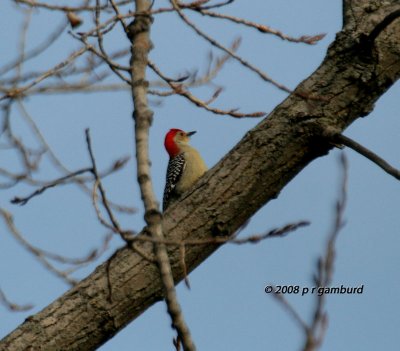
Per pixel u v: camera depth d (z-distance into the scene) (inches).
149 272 400.5
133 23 352.5
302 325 215.6
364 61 401.1
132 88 332.5
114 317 400.2
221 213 405.7
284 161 405.1
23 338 394.3
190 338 274.8
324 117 401.4
